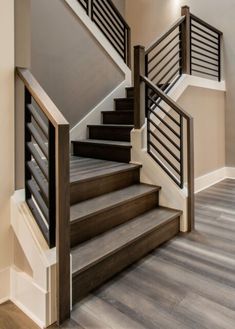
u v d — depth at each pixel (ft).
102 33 13.58
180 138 9.30
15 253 5.91
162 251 7.94
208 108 14.94
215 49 15.70
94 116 13.26
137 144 10.23
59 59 11.57
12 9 5.66
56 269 5.18
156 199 9.68
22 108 6.00
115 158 10.89
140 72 10.14
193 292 6.12
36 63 10.71
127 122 12.62
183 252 7.88
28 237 5.51
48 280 5.14
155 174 9.82
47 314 5.16
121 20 14.82
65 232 5.17
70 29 11.96
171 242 8.49
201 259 7.49
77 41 12.30
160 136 11.21
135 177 10.07
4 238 5.85
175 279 6.59
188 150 9.07
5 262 5.90
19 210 5.73
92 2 13.32
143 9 19.83
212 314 5.45
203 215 10.71
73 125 12.39
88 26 12.76
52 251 5.31
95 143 11.35
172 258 7.55
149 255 7.72
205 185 15.01
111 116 13.19
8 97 5.72
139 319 5.32
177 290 6.19
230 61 16.15
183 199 9.16
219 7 16.17
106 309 5.59
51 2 11.12
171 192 9.44
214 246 8.23
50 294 5.16
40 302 5.22
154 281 6.52
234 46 15.89
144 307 5.65
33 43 10.55
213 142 15.66
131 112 12.39
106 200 8.16
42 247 5.32
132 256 7.29
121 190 9.23
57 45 11.45
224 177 17.03
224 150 16.94
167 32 11.53
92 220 7.26
